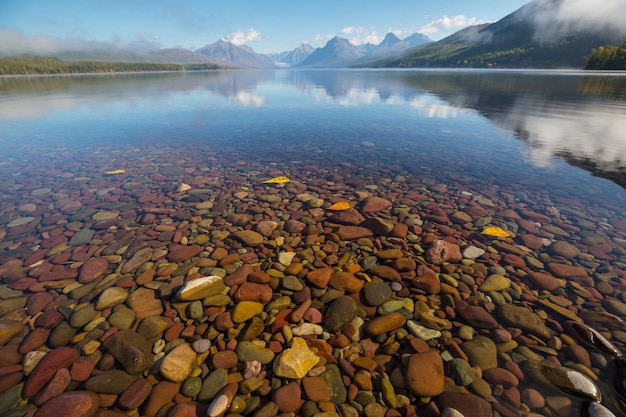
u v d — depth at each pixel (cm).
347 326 344
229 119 1697
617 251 468
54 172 872
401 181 786
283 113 1909
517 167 861
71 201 680
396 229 541
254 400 267
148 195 715
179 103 2394
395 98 2634
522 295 384
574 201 645
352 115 1805
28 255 479
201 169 902
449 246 474
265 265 455
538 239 505
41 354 310
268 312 367
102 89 3722
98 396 268
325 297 389
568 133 1215
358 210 629
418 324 345
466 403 258
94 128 1450
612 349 298
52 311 365
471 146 1091
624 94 2494
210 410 253
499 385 275
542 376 280
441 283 409
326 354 311
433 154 1011
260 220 591
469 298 382
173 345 321
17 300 382
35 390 272
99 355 309
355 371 293
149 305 375
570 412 252
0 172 867
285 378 284
